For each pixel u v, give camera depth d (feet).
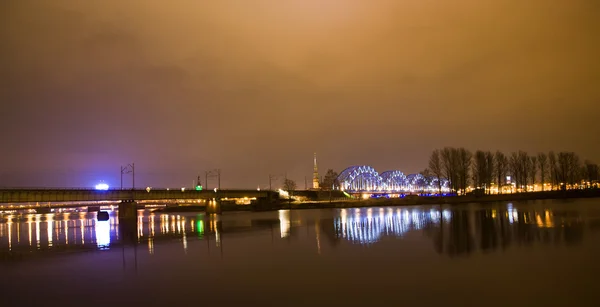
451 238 192.65
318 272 128.67
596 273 114.93
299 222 327.88
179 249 192.03
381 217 350.23
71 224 428.56
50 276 140.56
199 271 137.39
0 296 115.75
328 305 96.12
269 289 110.93
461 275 118.21
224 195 549.95
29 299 111.75
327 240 203.00
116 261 165.58
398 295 101.65
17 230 357.00
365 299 99.50
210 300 103.30
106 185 443.32
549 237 182.39
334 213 452.35
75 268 153.48
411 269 127.95
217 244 204.54
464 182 612.29
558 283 106.73
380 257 150.00
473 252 153.17
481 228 227.81
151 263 156.66
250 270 135.44
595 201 483.92
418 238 196.75
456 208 444.55
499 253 148.97
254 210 609.83
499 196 593.42
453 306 92.58
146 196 440.45
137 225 366.22
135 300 106.22
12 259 179.83
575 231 197.88
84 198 387.14
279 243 198.59
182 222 385.09
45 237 279.08
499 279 112.57
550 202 485.97
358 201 651.25
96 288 120.78
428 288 106.52
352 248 173.78
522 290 102.12
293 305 97.04
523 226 228.43
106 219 499.92
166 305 100.99
